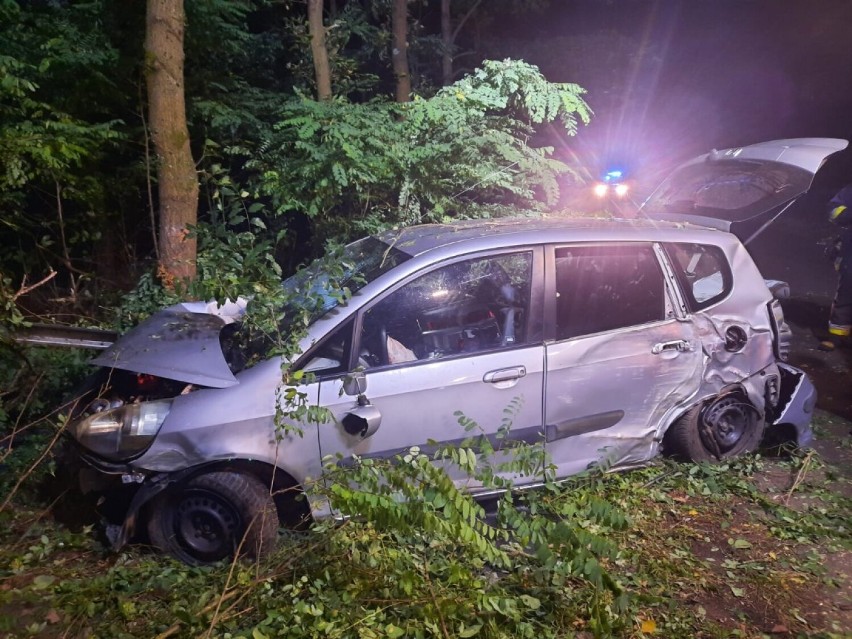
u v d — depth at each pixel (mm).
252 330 4223
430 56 12602
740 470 4734
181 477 3686
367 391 3807
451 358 3975
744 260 4734
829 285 9562
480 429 3828
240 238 4621
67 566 3734
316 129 7250
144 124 7766
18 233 7629
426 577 3346
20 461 4516
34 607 3160
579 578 3549
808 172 5539
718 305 4602
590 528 4012
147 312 6406
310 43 9336
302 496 3691
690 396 4531
